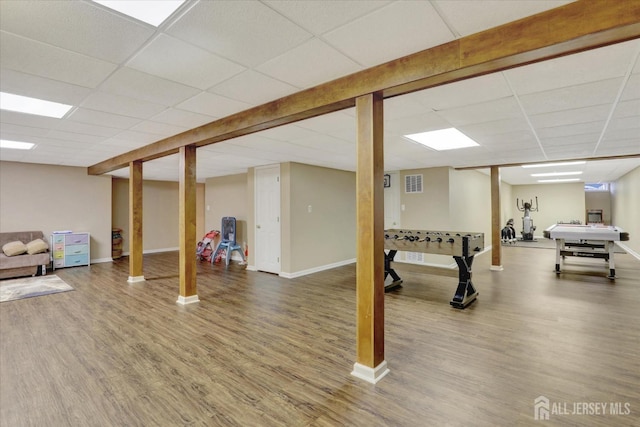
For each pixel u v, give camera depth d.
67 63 2.11
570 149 4.79
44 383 2.30
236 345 2.95
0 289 4.95
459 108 2.87
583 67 2.07
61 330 3.30
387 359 2.66
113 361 2.64
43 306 4.11
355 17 1.61
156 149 4.52
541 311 3.89
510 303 4.22
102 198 7.41
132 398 2.13
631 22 1.39
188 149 4.05
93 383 2.31
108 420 1.91
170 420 1.91
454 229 6.86
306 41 1.85
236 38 1.81
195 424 1.88
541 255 8.34
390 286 4.91
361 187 2.33
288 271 5.88
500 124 3.39
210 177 8.41
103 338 3.10
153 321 3.57
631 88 2.41
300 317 3.71
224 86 2.49
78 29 1.72
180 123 3.53
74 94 2.64
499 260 6.38
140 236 5.48
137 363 2.61
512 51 1.66
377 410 2.00
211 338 3.11
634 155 5.26
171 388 2.25
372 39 1.83
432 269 5.07
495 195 6.41
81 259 6.85
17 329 3.32
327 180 6.71
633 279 5.53
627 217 9.10
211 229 8.49
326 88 2.44
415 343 2.98
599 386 2.24
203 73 2.26
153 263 7.36
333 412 1.98
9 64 2.12
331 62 2.11
